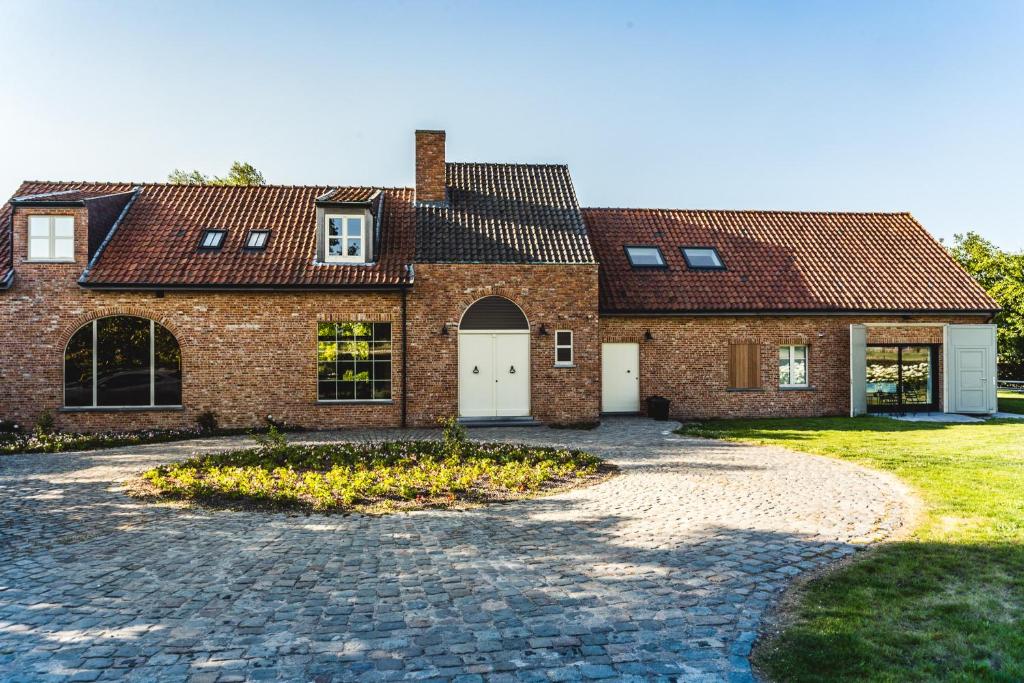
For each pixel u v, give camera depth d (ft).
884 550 19.84
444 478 29.94
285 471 32.58
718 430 51.34
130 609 16.37
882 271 67.21
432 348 54.65
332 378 54.29
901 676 12.40
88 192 60.49
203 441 47.06
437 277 54.70
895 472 32.22
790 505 26.11
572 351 55.57
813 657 13.28
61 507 26.76
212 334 53.01
